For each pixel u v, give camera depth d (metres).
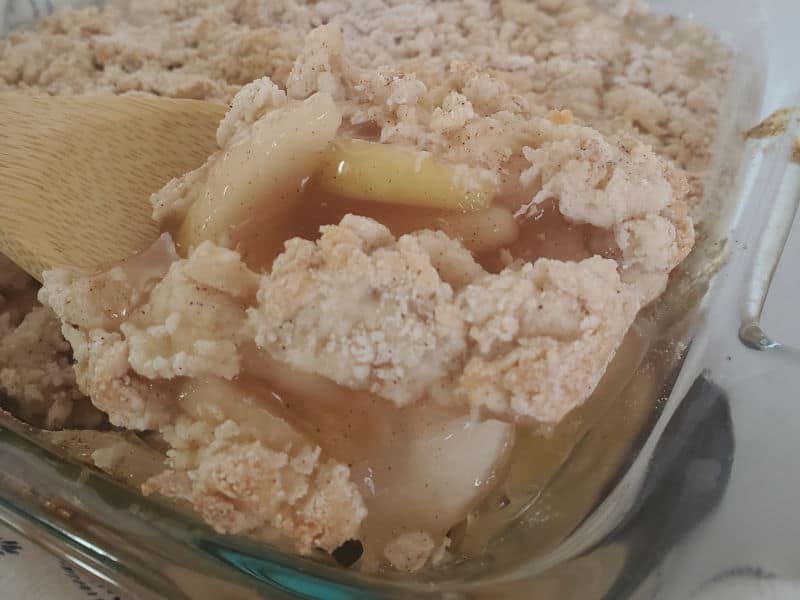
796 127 0.24
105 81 0.27
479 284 0.15
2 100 0.22
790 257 0.22
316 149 0.17
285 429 0.15
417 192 0.17
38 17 0.30
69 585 0.16
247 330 0.16
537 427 0.17
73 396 0.20
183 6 0.31
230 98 0.25
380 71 0.20
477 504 0.17
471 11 0.30
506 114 0.19
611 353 0.16
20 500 0.16
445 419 0.16
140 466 0.17
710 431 0.18
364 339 0.15
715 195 0.24
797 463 0.17
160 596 0.15
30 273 0.20
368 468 0.16
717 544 0.15
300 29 0.29
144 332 0.16
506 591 0.15
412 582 0.16
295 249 0.15
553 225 0.17
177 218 0.18
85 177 0.21
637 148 0.19
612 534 0.16
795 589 0.14
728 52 0.28
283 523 0.15
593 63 0.28
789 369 0.19
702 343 0.20
